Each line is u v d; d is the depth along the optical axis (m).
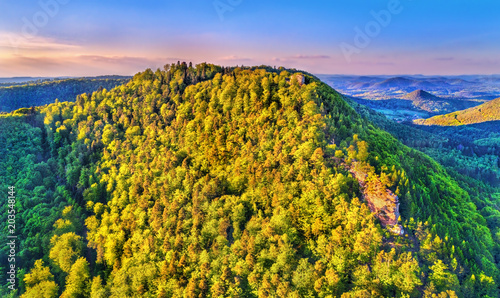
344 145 129.50
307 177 116.81
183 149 167.75
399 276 90.25
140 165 169.12
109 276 127.44
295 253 103.00
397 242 101.31
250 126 158.00
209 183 135.50
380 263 93.88
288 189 117.00
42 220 151.75
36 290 118.69
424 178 148.25
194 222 121.62
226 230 121.19
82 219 157.62
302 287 93.38
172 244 119.38
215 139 161.25
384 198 105.38
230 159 148.88
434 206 126.62
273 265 99.38
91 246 141.12
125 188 159.62
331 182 109.81
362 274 93.00
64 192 169.88
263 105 167.12
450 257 100.44
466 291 95.81
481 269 107.88
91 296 118.25
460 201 150.50
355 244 96.38
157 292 107.62
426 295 88.56
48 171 187.25
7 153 190.62
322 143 127.31
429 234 101.69
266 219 112.12
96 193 164.00
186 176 145.88
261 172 127.81
